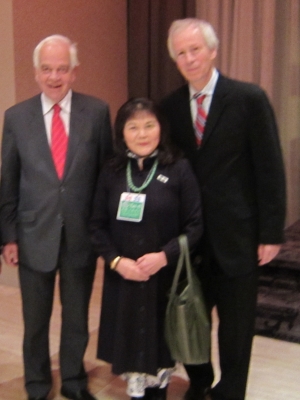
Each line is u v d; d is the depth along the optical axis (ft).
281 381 9.06
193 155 7.19
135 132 6.94
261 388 8.82
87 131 7.42
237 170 7.07
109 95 15.71
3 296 13.00
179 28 6.80
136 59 16.15
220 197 7.07
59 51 7.09
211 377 8.29
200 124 7.12
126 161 7.23
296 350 10.19
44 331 8.07
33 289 7.75
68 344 8.09
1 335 10.78
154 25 15.66
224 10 14.56
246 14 14.25
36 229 7.47
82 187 7.45
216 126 6.93
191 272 7.02
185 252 6.92
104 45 15.28
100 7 14.97
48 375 8.27
